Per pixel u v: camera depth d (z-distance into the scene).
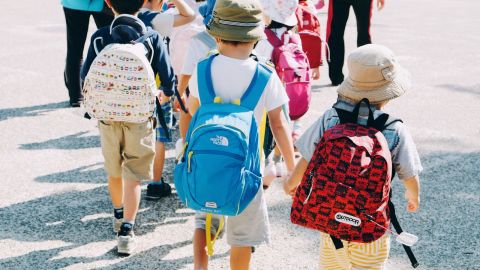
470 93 7.66
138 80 3.64
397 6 14.88
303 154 2.91
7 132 6.04
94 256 3.93
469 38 11.09
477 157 5.68
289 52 4.54
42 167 5.27
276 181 5.11
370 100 2.80
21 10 12.48
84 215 4.47
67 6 6.44
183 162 3.02
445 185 5.07
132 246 3.96
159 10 4.47
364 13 7.75
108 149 3.92
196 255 3.33
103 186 4.95
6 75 7.93
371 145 2.67
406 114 6.84
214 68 3.13
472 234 4.29
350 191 2.65
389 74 2.78
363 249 2.85
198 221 3.43
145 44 3.76
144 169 3.96
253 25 3.10
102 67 3.62
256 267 3.85
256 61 3.24
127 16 3.73
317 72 5.86
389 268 3.86
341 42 7.71
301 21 5.61
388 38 10.91
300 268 3.85
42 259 3.88
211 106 3.03
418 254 4.02
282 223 4.42
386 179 2.65
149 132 3.89
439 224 4.42
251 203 3.19
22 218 4.39
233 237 3.29
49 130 6.13
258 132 3.04
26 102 6.95
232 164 2.89
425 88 7.84
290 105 4.47
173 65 4.86
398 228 2.85
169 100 4.57
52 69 8.28
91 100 3.72
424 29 11.88
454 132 6.32
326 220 2.73
